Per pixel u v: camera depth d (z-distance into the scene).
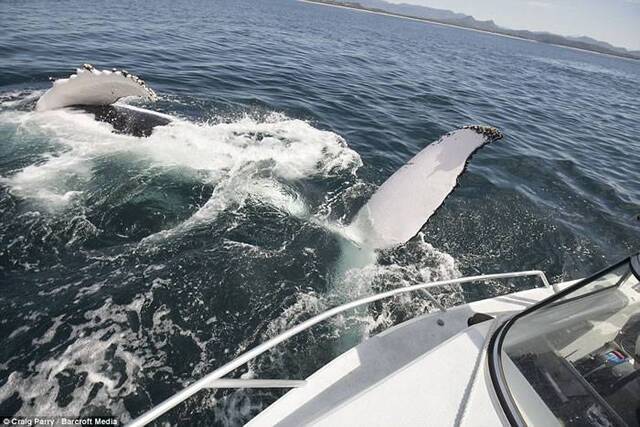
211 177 7.67
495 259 7.26
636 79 58.22
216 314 5.30
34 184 6.70
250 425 3.20
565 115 21.06
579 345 3.08
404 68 26.23
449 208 8.45
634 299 3.04
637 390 2.82
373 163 9.88
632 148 16.58
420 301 5.93
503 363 3.00
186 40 22.14
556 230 8.43
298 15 64.06
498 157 11.74
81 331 4.84
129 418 4.14
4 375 4.34
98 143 7.68
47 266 5.54
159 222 6.50
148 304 5.26
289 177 8.23
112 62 15.10
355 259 6.11
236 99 13.11
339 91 16.53
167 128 8.52
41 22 19.55
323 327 5.31
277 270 6.02
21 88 11.00
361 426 2.68
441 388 2.91
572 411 2.78
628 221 9.45
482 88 24.39
